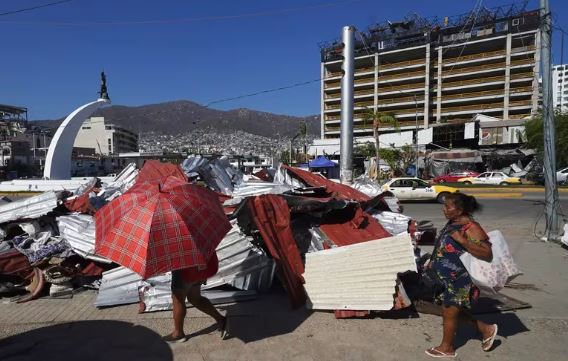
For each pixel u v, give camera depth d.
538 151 35.03
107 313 5.03
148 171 6.96
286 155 78.12
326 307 5.00
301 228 6.02
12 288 5.73
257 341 4.25
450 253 3.75
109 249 3.51
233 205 6.66
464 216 3.77
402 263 4.77
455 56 77.62
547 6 9.73
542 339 4.30
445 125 51.19
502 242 3.97
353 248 5.07
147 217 3.54
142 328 4.57
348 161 11.47
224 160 10.17
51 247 5.96
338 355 3.96
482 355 3.94
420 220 13.80
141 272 3.34
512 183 31.52
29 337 4.38
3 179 52.97
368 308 4.79
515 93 71.25
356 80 86.12
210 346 4.15
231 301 5.37
